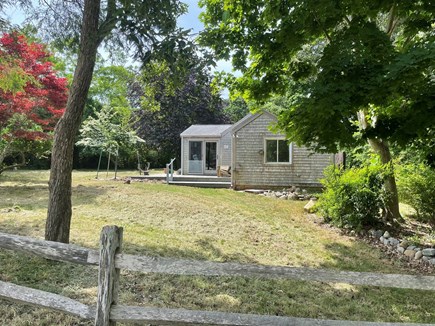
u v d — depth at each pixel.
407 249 6.45
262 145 13.55
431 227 8.00
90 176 17.05
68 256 2.32
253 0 5.64
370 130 5.61
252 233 7.31
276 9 5.19
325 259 5.98
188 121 24.64
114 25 3.99
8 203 8.26
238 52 5.76
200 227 7.46
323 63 4.75
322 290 4.46
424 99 4.39
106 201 9.07
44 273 3.89
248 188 13.62
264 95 6.85
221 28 5.36
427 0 5.10
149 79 5.42
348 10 5.15
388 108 5.65
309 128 5.07
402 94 4.49
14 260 4.16
